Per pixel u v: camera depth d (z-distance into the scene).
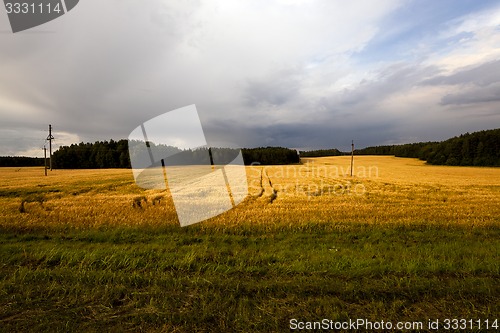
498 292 4.64
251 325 3.85
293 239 9.38
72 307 4.27
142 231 10.34
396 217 13.41
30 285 4.94
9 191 24.67
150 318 3.98
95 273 5.44
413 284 4.92
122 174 44.59
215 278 5.29
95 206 16.28
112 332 3.71
